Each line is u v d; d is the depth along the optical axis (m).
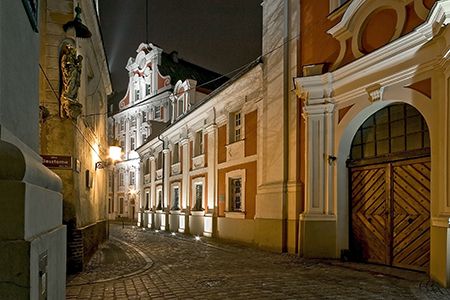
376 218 10.59
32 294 2.04
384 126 10.48
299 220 12.26
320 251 11.53
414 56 8.89
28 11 2.86
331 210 11.56
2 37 2.20
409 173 9.63
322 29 12.41
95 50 13.59
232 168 17.41
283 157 13.27
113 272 9.34
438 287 7.41
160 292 7.14
